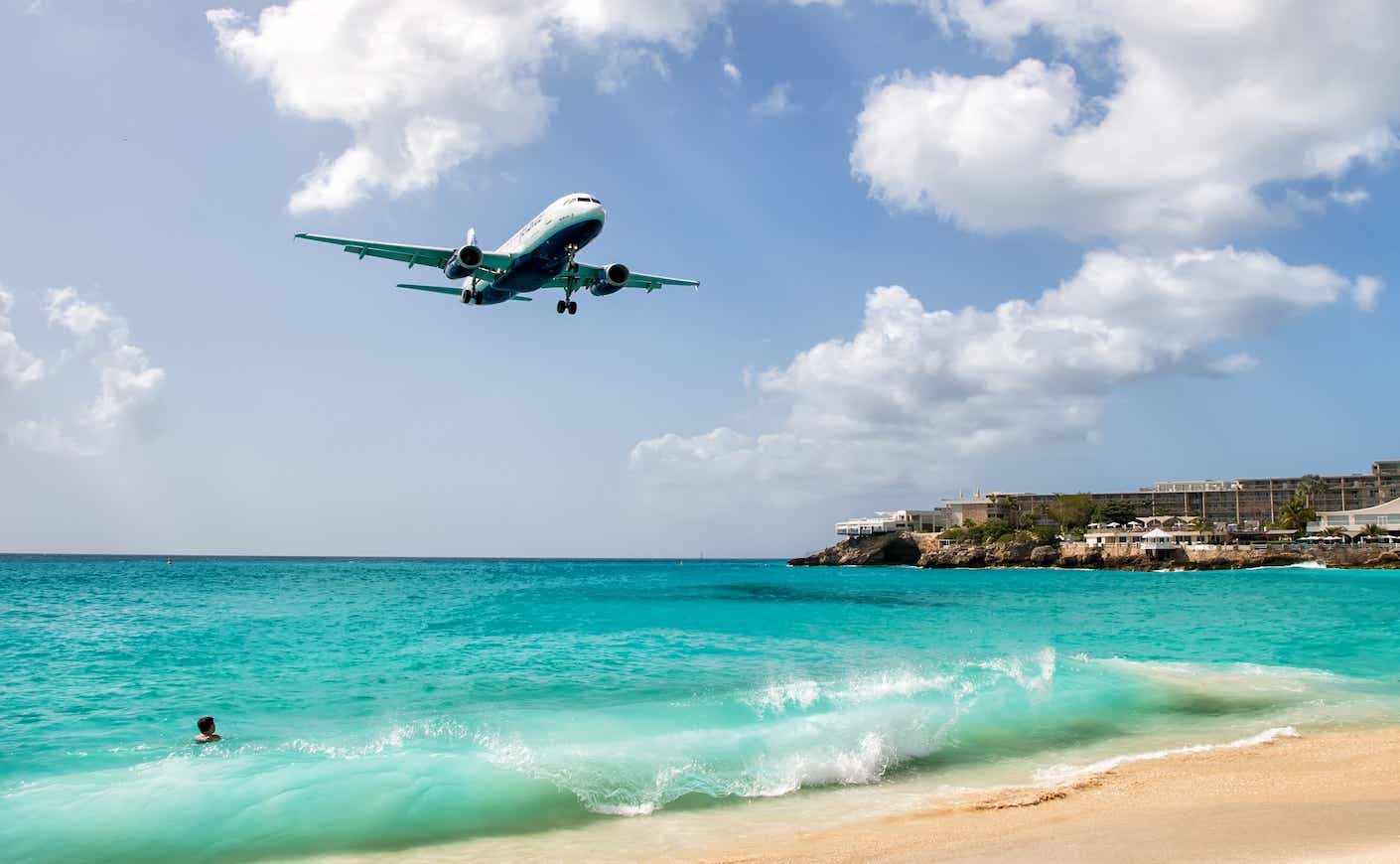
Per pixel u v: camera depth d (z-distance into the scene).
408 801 13.36
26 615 52.09
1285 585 99.94
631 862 11.19
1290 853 10.30
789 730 17.66
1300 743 17.73
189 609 57.81
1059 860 10.53
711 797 13.95
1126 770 15.74
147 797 13.35
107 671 26.84
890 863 10.77
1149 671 26.02
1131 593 86.25
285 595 77.31
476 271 37.94
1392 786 14.25
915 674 24.31
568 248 36.09
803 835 12.18
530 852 11.59
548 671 26.72
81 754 15.88
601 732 17.53
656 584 109.12
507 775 14.62
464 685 23.94
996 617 53.56
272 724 18.73
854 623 47.88
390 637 38.00
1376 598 73.31
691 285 42.41
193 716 19.62
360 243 36.06
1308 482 190.12
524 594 81.00
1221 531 164.50
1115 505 193.25
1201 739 18.23
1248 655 32.03
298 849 11.67
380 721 18.91
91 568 187.25
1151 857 10.43
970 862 10.63
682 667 27.59
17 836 11.91
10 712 20.19
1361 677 25.89
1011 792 14.30
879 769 15.66
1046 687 22.75
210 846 11.72
